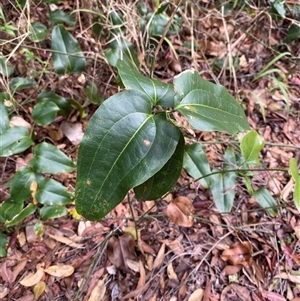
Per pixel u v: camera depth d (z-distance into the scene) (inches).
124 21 19.4
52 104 17.1
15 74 19.2
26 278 15.1
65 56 18.1
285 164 19.7
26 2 16.8
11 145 15.5
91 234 16.4
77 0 18.9
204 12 23.0
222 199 15.8
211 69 22.2
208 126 9.6
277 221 17.6
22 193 15.3
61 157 15.9
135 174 9.3
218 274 16.0
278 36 24.3
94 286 15.1
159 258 16.1
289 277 16.1
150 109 9.8
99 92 20.0
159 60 22.1
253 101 21.7
